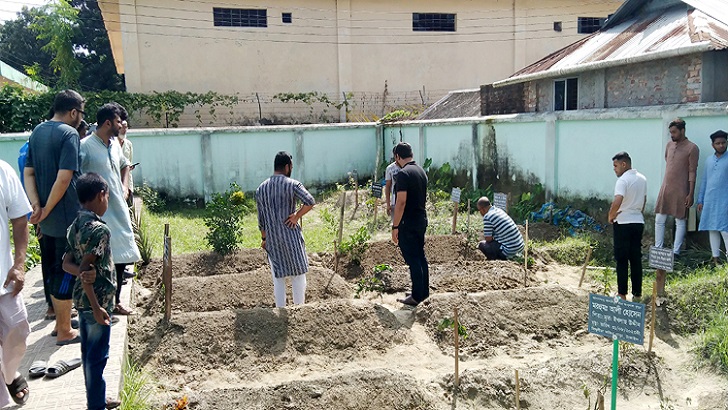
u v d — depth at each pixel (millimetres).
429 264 9258
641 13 13328
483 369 5457
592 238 9953
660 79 10391
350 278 8891
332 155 17531
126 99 18531
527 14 22750
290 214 6598
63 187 4906
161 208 14828
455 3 22219
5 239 4000
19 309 4059
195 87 19922
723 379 5586
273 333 5973
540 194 12156
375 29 21625
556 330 6473
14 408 4191
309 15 20875
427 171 16031
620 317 4754
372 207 13383
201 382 5355
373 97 21859
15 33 35688
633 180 6859
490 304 6668
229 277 7879
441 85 22438
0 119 16531
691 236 8938
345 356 5895
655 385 5488
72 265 4062
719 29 10016
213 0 19797
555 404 5180
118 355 4992
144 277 8352
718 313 6559
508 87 14781
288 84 20891
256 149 16422
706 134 8711
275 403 4824
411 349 6074
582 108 12375
